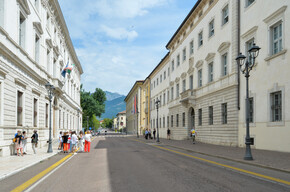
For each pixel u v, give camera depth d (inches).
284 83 622.8
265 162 444.8
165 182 305.6
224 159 536.4
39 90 948.0
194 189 267.4
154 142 1331.2
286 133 610.2
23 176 371.6
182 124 1406.3
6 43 627.8
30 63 831.7
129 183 305.6
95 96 3479.3
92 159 585.3
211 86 1029.8
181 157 590.2
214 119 995.3
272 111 676.7
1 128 609.6
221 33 953.5
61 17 1285.7
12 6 669.3
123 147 975.0
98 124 4291.3
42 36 979.9
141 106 3078.2
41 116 971.3
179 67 1505.9
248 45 804.0
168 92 1777.8
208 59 1066.1
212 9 1041.5
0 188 293.4
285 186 279.1
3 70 604.7
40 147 950.4
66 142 767.1
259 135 719.7
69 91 1718.8
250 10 780.6
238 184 290.2
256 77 738.8
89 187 290.4
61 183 316.5
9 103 655.1
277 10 649.6
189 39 1330.0
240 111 821.2
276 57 655.1
